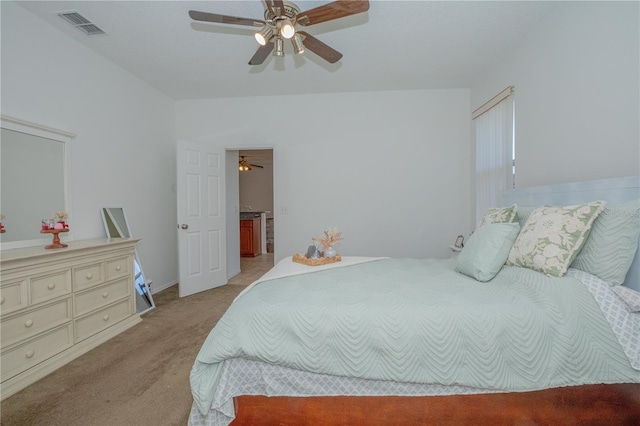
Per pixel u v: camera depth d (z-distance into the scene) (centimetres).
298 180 390
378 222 381
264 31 184
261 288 156
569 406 117
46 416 144
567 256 136
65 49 246
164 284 376
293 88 366
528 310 120
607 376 115
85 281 212
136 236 327
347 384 122
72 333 200
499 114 295
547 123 223
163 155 379
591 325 117
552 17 216
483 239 168
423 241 377
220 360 120
